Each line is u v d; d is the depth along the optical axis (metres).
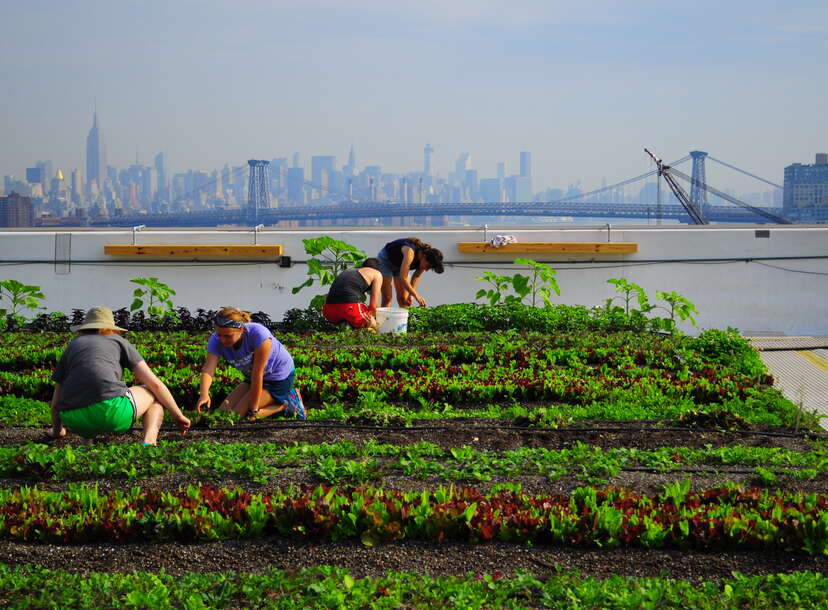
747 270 17.11
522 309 14.09
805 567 5.00
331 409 8.62
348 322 12.85
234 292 17.31
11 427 7.98
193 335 13.30
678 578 4.89
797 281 17.12
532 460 6.68
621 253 17.19
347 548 5.22
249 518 5.44
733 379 9.95
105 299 17.30
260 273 17.30
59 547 5.22
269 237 17.33
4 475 6.43
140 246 17.09
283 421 8.18
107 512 5.45
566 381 9.76
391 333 12.70
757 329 17.17
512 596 4.60
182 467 6.49
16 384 9.38
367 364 10.80
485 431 7.84
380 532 5.29
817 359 12.48
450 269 17.39
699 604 4.47
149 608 4.40
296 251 17.25
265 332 8.12
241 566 5.04
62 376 7.23
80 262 17.25
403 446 7.24
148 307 15.66
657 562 5.06
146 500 5.69
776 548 5.17
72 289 17.28
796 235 17.05
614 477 6.41
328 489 5.97
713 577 4.90
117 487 6.17
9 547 5.19
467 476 6.29
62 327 14.05
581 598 4.50
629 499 5.68
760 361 11.43
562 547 5.25
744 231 17.09
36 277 17.25
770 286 17.11
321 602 4.45
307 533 5.34
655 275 17.22
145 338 12.63
